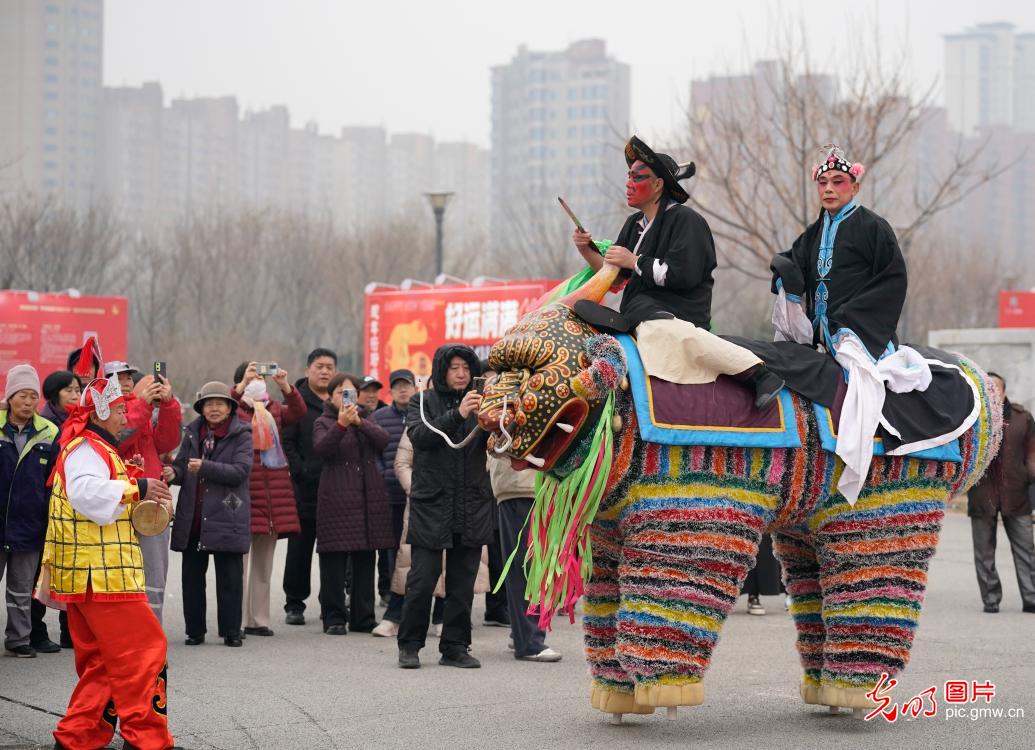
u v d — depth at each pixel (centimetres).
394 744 653
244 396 1039
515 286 1814
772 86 2627
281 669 870
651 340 645
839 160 710
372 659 912
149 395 787
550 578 642
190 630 973
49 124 10081
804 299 726
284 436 1103
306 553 1105
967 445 697
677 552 633
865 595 676
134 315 4809
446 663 887
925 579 686
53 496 611
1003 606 1209
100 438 617
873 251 698
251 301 4666
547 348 637
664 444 632
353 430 1034
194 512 965
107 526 604
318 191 11862
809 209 2481
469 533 871
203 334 4141
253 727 691
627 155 687
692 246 660
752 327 4025
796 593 728
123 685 599
